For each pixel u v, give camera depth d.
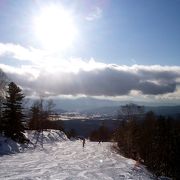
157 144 73.31
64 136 107.62
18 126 64.50
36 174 32.62
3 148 54.41
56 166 40.16
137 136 80.50
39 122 101.19
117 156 59.94
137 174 40.91
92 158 53.69
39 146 69.12
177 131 78.25
